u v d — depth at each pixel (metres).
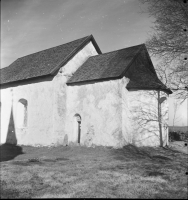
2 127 21.47
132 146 15.71
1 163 11.82
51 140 17.61
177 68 13.38
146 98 16.58
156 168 10.16
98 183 7.65
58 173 9.20
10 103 21.20
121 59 18.03
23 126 20.53
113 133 15.87
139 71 17.77
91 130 17.06
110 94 16.44
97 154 14.77
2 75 23.39
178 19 12.64
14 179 8.26
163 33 13.33
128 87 16.48
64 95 18.75
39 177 8.55
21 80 20.09
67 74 19.12
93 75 17.75
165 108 18.02
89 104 17.50
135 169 9.96
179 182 7.75
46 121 18.16
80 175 8.83
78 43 20.66
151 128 16.69
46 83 18.64
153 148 16.17
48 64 19.69
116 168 10.24
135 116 16.36
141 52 18.70
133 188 7.06
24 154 16.12
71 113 18.48
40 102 18.83
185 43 12.75
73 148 16.94
